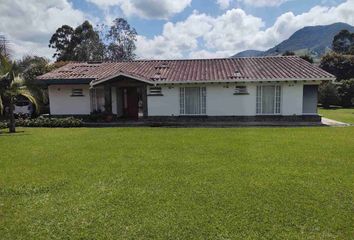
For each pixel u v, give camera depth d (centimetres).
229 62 2495
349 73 4806
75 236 500
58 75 2300
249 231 505
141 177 789
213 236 493
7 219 562
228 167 868
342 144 1189
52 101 2330
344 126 1827
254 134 1471
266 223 530
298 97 2075
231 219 546
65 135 1541
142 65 2558
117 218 559
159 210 588
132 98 2436
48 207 612
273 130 1627
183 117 2167
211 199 636
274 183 727
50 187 728
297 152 1048
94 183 750
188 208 594
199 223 534
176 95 2159
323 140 1282
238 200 629
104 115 2189
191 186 715
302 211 573
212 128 1755
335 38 7725
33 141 1362
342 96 3794
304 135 1427
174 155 1025
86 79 2208
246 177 775
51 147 1208
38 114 2545
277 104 2106
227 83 2094
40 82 2222
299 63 2344
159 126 1958
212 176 788
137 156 1019
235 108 2130
